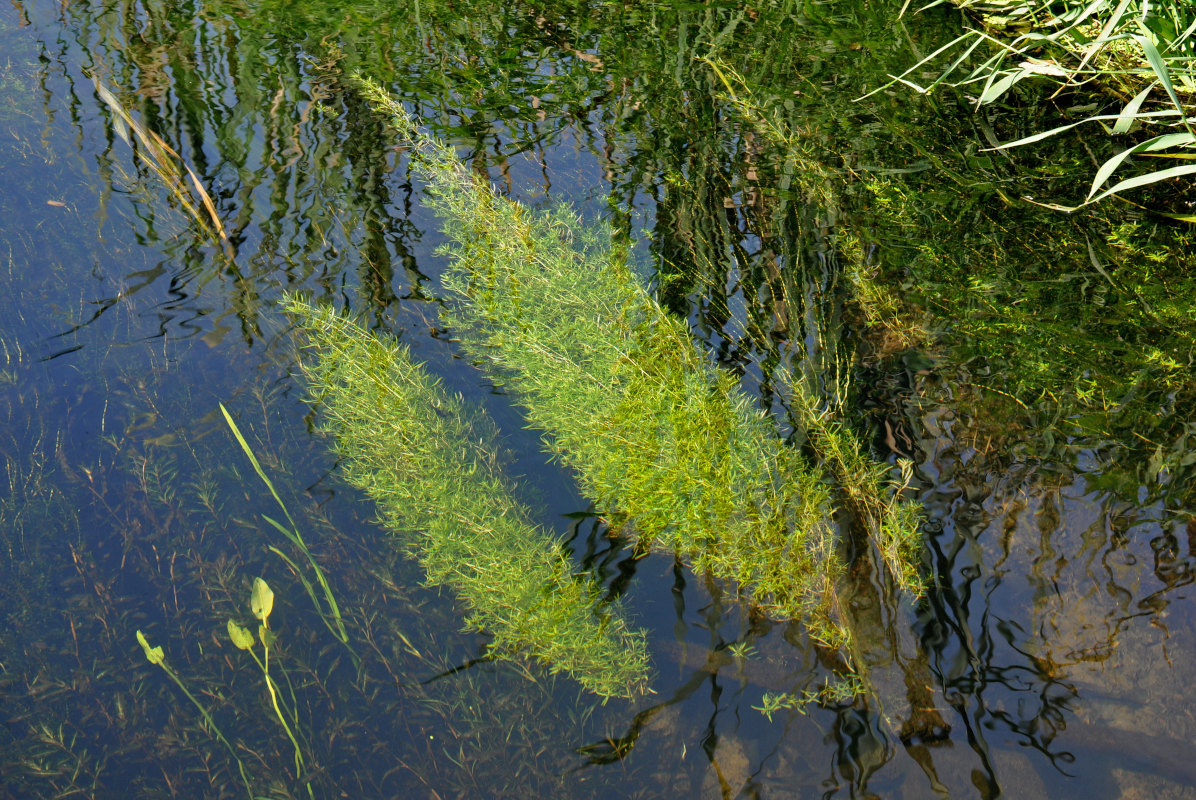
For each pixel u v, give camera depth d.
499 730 2.31
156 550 2.72
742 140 4.76
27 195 4.18
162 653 2.24
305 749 2.27
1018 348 3.38
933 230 4.05
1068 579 2.53
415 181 4.45
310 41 5.84
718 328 3.51
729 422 2.89
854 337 3.46
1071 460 2.89
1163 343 3.36
